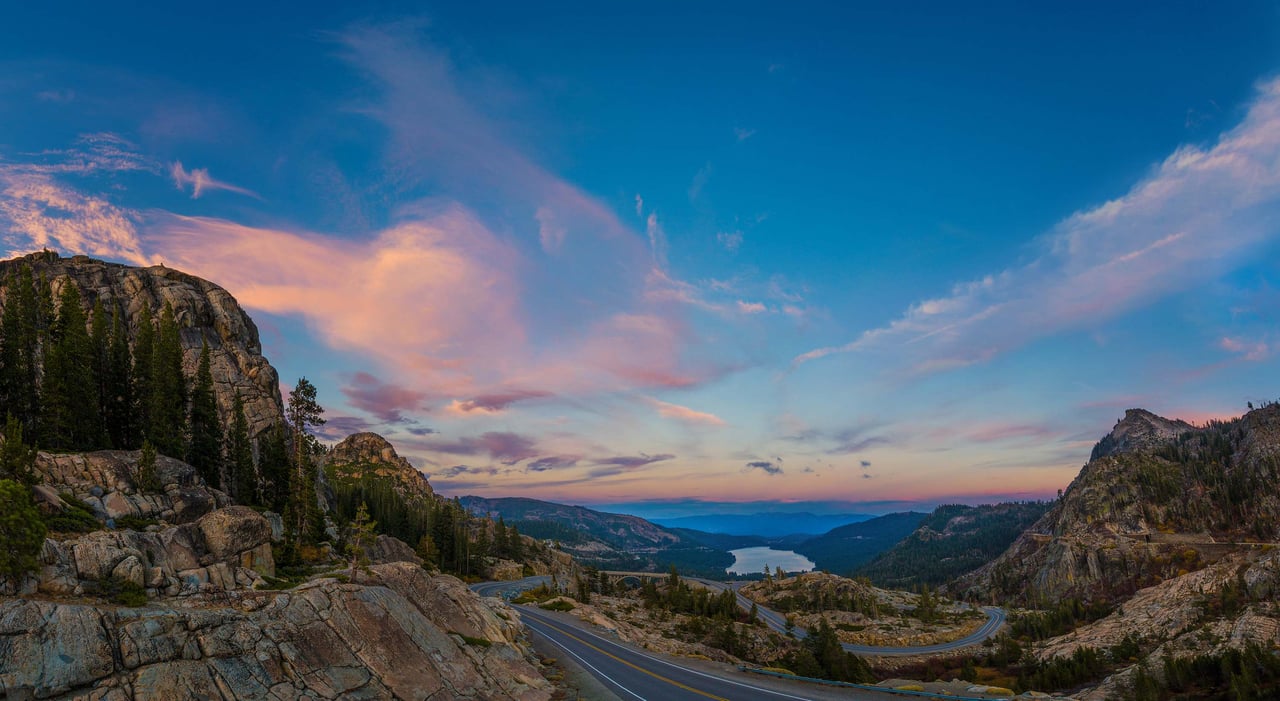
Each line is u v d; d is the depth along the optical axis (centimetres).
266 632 3094
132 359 8725
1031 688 12756
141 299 10300
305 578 5512
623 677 4716
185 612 2875
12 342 6550
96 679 2334
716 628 11988
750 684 4428
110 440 6825
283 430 9512
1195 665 10756
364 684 3195
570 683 4491
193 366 9975
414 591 4547
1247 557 17938
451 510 18275
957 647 16975
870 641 17388
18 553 2745
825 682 4350
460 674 3784
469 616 4778
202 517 4603
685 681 4553
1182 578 18525
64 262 10538
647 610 14738
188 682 2561
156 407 7088
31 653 2236
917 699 3744
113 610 2636
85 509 4656
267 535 4881
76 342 6875
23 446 4009
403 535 15538
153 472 5438
